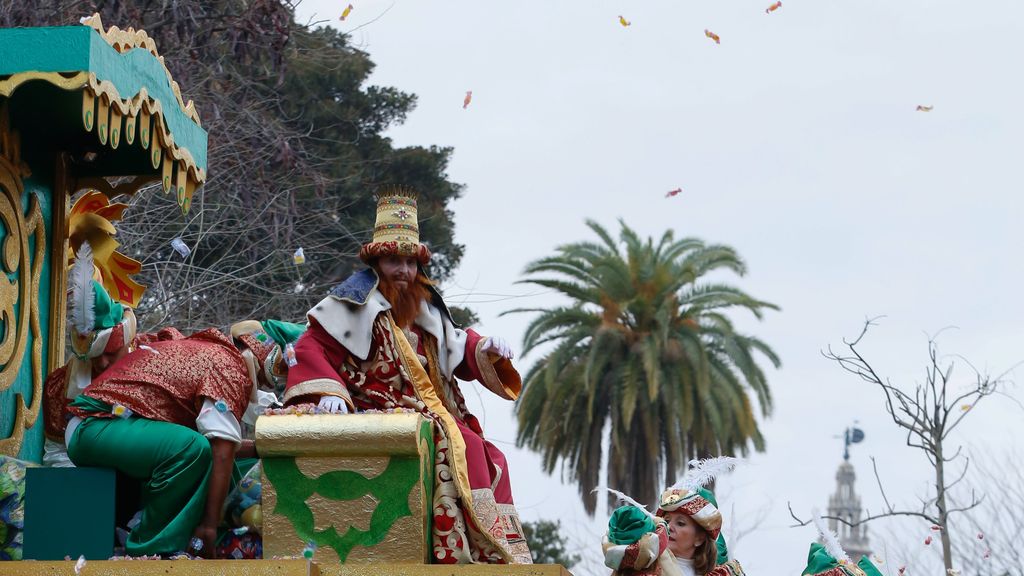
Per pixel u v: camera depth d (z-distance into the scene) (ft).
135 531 22.98
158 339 25.63
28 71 22.77
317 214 64.18
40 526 22.79
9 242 25.54
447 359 24.39
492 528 22.95
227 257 60.44
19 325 25.81
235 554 23.41
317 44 83.25
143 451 22.88
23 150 26.53
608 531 20.95
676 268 110.11
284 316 60.49
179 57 55.72
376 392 23.54
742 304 110.73
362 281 23.95
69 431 23.26
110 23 51.39
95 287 24.80
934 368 50.57
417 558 21.63
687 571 21.72
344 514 21.80
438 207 92.02
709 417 110.11
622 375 109.09
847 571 23.57
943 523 49.80
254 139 61.52
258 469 23.71
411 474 21.83
